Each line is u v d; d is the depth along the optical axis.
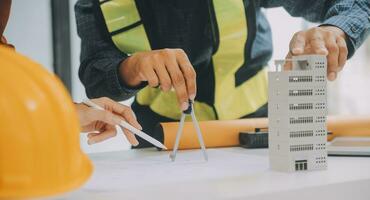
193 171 0.62
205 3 1.10
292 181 0.53
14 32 1.61
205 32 1.11
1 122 0.37
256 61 1.18
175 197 0.46
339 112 1.98
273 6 1.22
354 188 0.54
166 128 0.86
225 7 1.12
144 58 0.80
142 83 0.89
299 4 1.18
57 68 1.70
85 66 1.04
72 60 1.72
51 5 1.68
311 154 0.61
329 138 0.94
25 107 0.37
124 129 0.78
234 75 1.15
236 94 1.16
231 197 0.45
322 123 0.62
